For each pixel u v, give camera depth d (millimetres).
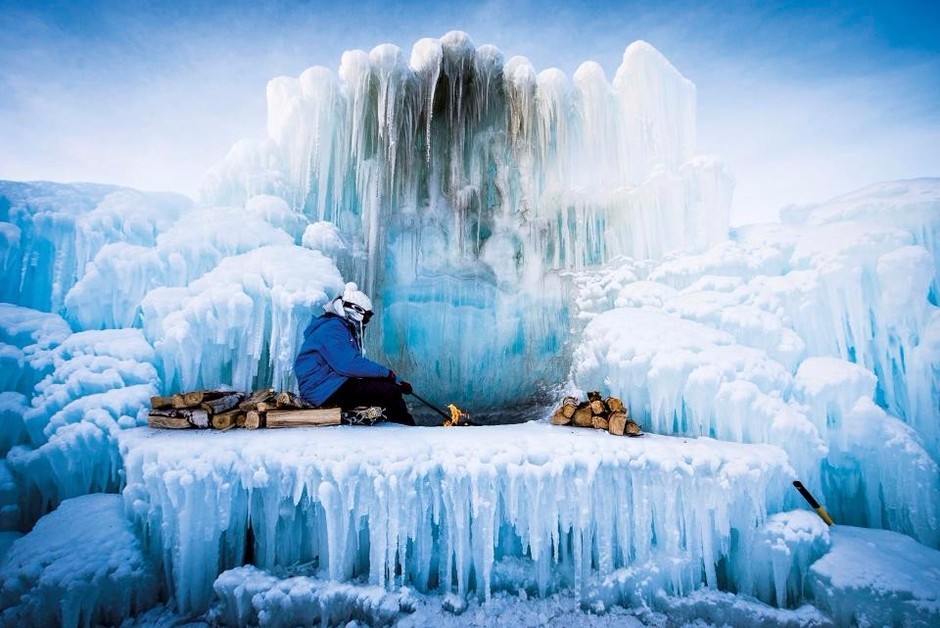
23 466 2551
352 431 2629
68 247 3490
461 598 2205
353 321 3430
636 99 4770
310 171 4582
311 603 2082
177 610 2127
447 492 2238
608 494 2373
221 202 4465
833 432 3064
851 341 3461
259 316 3520
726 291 3822
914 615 2020
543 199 4969
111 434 2664
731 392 2898
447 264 4918
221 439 2369
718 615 2240
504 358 4867
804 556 2354
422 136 4930
